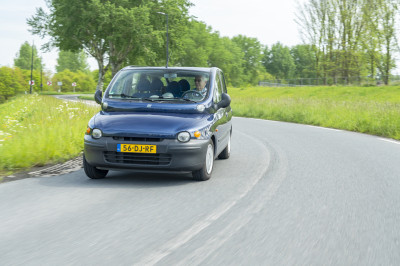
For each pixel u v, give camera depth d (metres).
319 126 18.91
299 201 5.59
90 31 44.47
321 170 7.91
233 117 25.97
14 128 11.57
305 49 57.53
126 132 6.41
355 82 54.91
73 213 4.91
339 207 5.30
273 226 4.50
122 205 5.29
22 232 4.21
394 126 15.27
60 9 42.75
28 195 5.75
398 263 3.53
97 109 16.95
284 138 13.68
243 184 6.63
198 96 7.33
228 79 118.56
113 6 41.25
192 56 87.81
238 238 4.10
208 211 5.06
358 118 18.19
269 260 3.55
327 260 3.57
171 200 5.58
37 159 8.07
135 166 6.38
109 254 3.63
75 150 9.44
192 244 3.91
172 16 45.84
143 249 3.77
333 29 54.34
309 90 56.69
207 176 6.88
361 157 9.56
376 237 4.18
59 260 3.49
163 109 7.00
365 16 50.53
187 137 6.43
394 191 6.23
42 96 31.75
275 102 30.95
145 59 43.72
